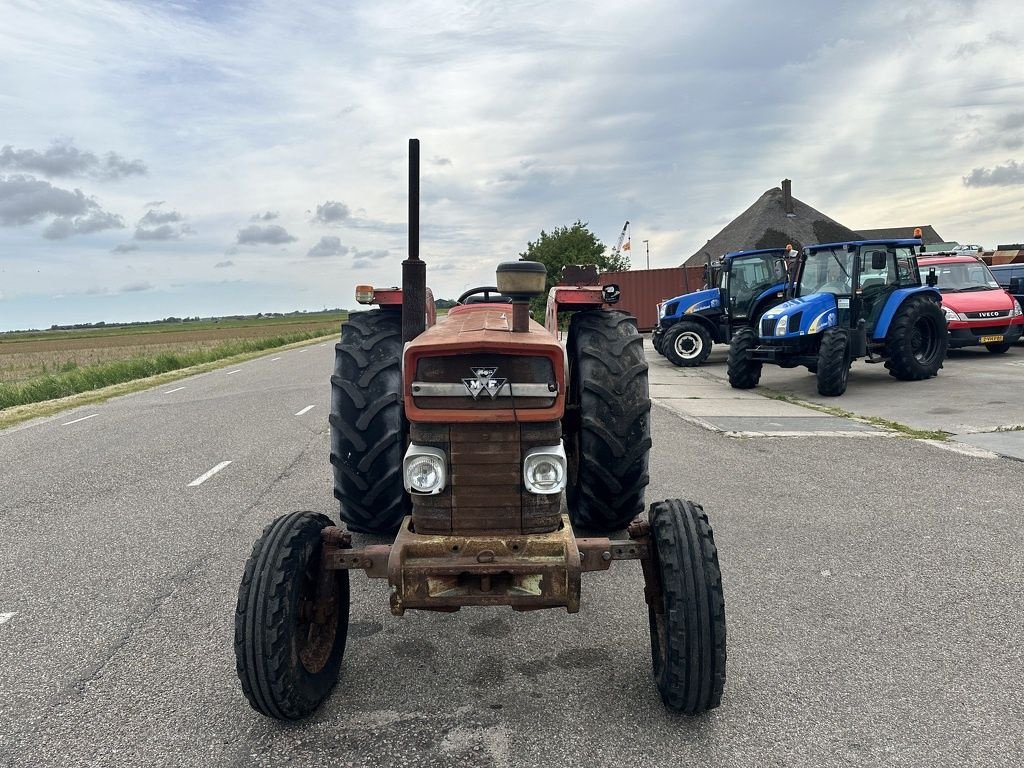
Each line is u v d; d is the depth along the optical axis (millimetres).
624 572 4168
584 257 40094
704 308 15828
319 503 5750
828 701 2791
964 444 6738
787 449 6918
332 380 4047
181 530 5176
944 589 3762
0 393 14719
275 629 2506
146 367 19828
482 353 2682
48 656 3346
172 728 2744
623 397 3850
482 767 2463
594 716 2742
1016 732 2568
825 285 10859
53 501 6078
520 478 2711
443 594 2543
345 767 2482
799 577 3961
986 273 14414
